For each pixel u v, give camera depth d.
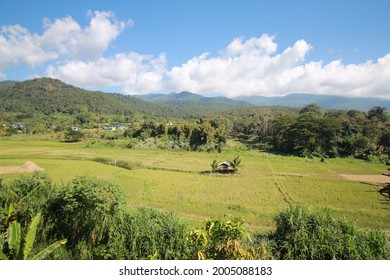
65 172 36.53
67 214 8.89
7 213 8.86
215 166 40.25
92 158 50.09
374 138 69.81
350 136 66.62
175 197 24.70
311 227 8.25
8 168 38.81
